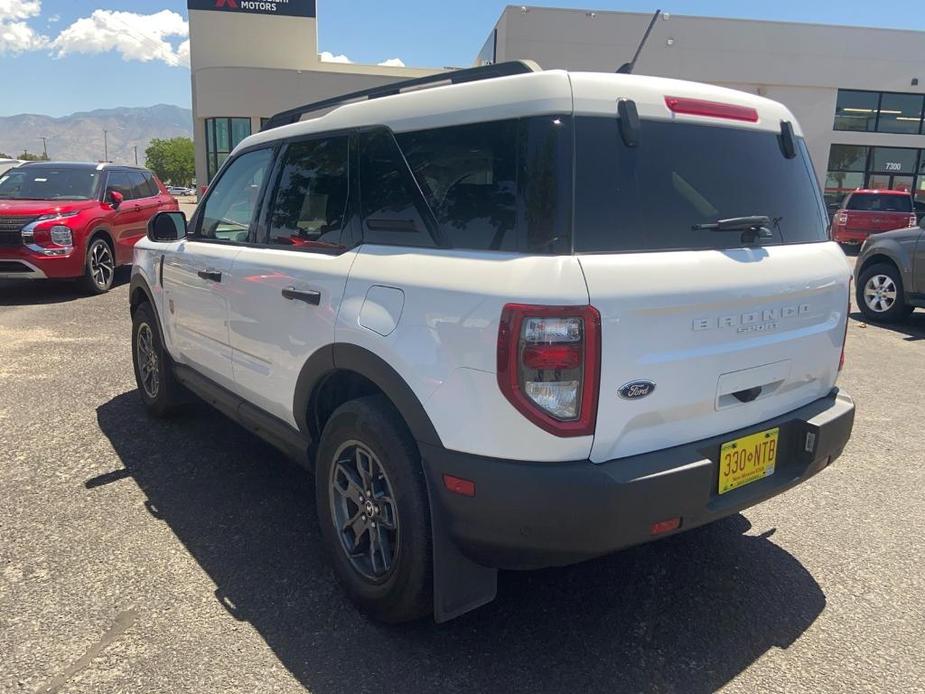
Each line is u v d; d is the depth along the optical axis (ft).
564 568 10.34
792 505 12.52
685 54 79.10
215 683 7.74
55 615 8.87
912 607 9.48
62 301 29.89
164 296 14.23
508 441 7.04
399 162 8.66
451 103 8.18
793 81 80.48
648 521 7.24
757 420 8.75
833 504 12.57
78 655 8.14
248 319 10.91
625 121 7.63
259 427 11.22
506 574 10.14
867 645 8.66
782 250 8.99
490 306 6.99
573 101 7.32
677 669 8.16
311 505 12.07
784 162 9.51
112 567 10.00
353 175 9.33
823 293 9.34
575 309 6.74
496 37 83.87
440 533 7.74
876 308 29.76
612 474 7.05
